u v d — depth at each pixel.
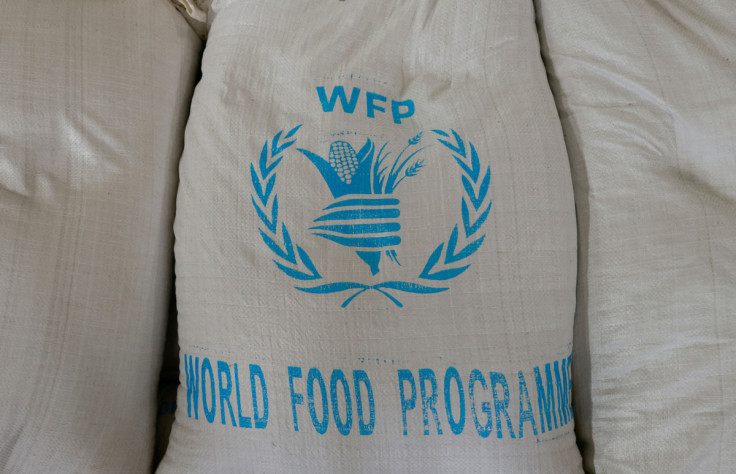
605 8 0.69
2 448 0.57
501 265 0.59
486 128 0.64
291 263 0.59
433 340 0.58
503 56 0.68
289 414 0.57
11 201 0.59
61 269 0.59
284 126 0.64
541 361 0.59
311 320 0.58
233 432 0.58
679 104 0.63
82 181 0.62
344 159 0.61
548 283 0.60
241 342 0.58
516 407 0.57
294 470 0.57
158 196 0.68
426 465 0.57
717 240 0.60
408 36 0.71
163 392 0.76
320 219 0.60
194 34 0.78
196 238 0.63
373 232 0.60
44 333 0.58
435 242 0.60
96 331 0.62
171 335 0.78
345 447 0.56
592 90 0.68
